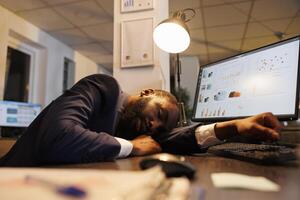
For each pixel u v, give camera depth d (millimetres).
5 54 2922
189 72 4504
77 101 688
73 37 3775
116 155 608
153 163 384
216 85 1082
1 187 253
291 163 536
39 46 3592
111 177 299
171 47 1235
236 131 708
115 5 1553
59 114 629
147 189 250
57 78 3877
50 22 3299
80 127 609
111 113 789
